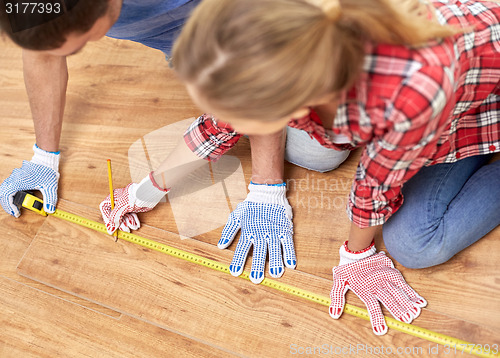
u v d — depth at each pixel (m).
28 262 1.87
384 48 0.89
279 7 0.75
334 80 0.82
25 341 1.74
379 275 1.63
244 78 0.77
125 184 1.97
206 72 0.79
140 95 2.17
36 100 1.78
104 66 2.27
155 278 1.78
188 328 1.68
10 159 2.12
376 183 1.16
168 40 1.65
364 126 0.98
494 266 1.63
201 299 1.72
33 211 1.98
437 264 1.63
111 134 2.10
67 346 1.72
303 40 0.75
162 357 1.66
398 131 0.95
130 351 1.68
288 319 1.65
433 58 0.89
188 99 2.12
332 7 0.76
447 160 1.38
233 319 1.67
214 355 1.64
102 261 1.84
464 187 1.54
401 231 1.56
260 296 1.70
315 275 1.71
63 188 2.01
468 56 1.03
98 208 1.95
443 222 1.52
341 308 1.62
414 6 0.87
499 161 1.55
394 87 0.89
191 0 1.44
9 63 2.37
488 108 1.31
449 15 1.03
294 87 0.79
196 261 1.78
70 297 1.81
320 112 1.11
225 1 0.77
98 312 1.77
